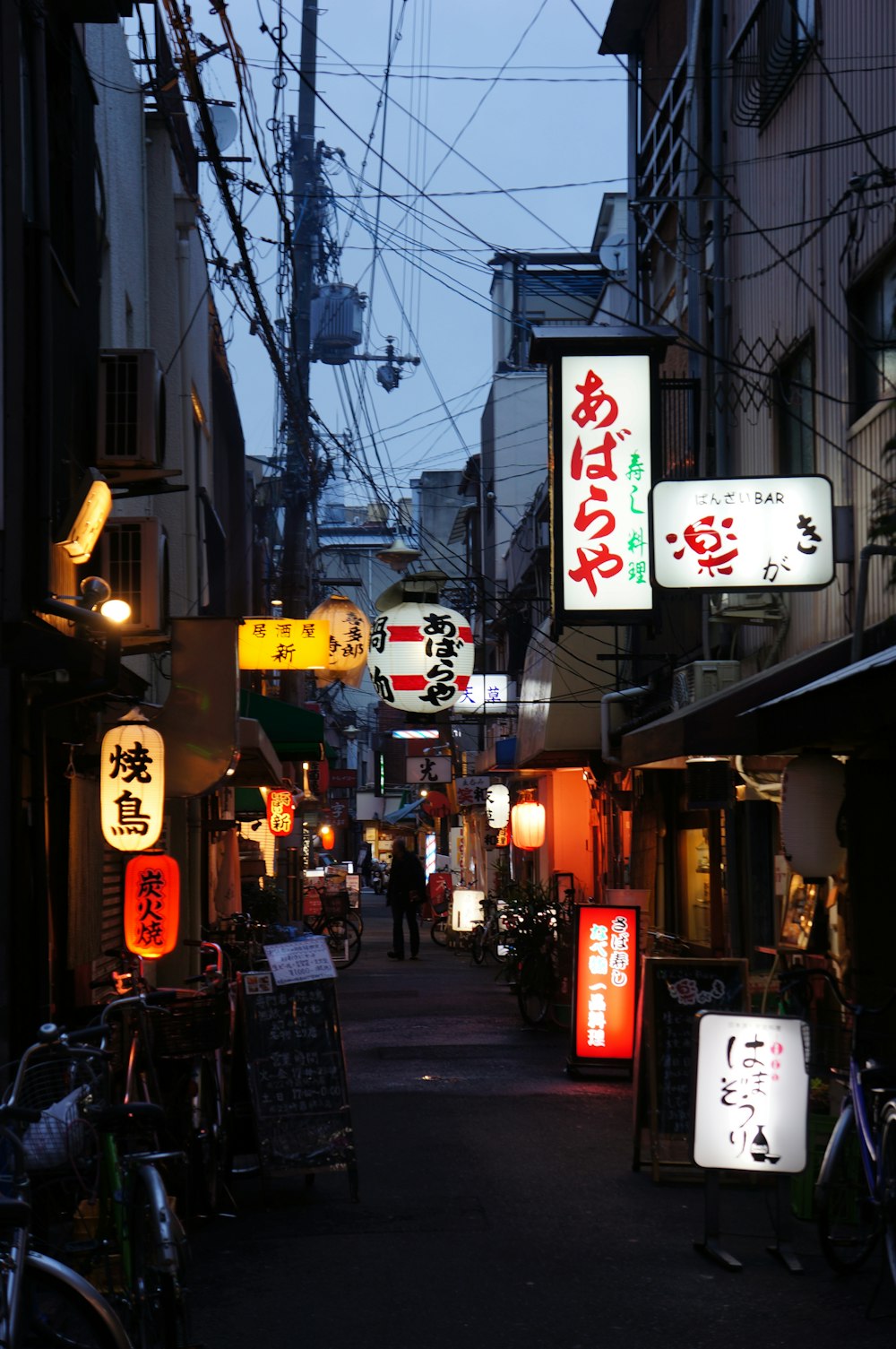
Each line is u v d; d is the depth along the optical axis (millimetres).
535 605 28719
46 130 8656
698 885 15430
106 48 13227
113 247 13203
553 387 12828
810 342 11570
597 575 12648
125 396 10500
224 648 10680
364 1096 11477
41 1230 5547
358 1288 6387
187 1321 4730
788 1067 6895
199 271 19625
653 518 10203
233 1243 7234
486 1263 6773
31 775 8289
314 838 46156
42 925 8234
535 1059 13523
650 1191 8242
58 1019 9320
